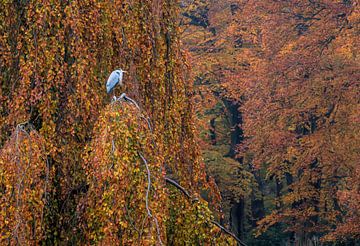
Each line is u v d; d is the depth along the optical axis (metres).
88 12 13.27
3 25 13.06
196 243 14.01
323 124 32.00
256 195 41.16
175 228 14.05
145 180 12.05
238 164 35.69
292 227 34.38
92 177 12.17
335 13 32.47
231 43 38.91
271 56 34.31
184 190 14.36
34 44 12.65
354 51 30.98
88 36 13.17
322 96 31.25
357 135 30.61
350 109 30.81
